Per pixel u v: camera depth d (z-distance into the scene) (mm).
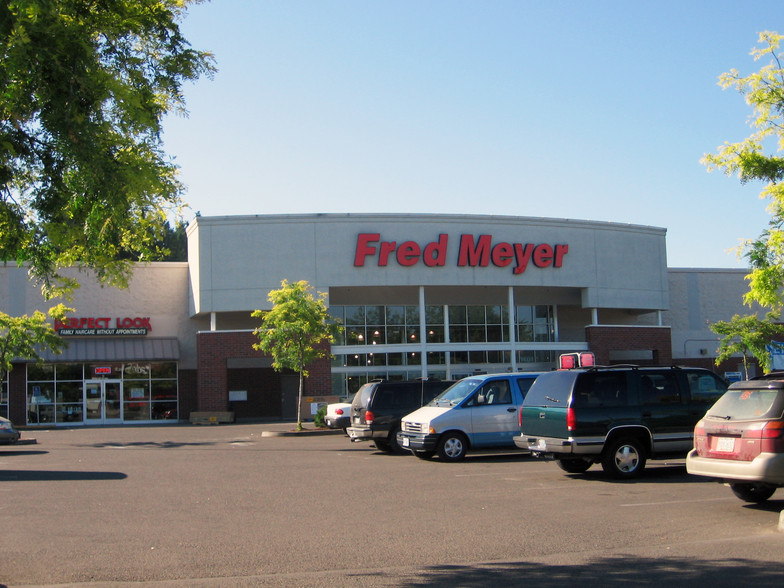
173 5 10352
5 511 11898
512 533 9844
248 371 45188
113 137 9047
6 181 8367
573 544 9195
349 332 43281
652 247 46656
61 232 8844
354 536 9797
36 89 7980
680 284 50000
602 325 44094
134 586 7508
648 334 45281
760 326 34781
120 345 42469
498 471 16531
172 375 43406
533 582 7457
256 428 35750
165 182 10086
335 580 7660
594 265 44594
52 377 41812
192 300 42625
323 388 40219
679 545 9031
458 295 44719
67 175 8602
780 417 10633
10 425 26453
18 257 9312
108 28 8953
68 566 8336
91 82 8180
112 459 21031
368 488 14156
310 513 11539
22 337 35375
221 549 9117
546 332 46094
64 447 26031
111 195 8586
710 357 49719
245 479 15875
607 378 14914
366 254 41219
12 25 7566
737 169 14758
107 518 11227
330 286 41156
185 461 20172
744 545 8898
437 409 19266
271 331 33688
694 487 13648
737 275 51031
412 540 9523
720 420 11320
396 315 44031
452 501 12438
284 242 41125
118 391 42625
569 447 14484
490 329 45094
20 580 7773
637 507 11609
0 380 35938
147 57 9516
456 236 42312
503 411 19094
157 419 42844
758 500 11883
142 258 12789
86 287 42812
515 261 42781
